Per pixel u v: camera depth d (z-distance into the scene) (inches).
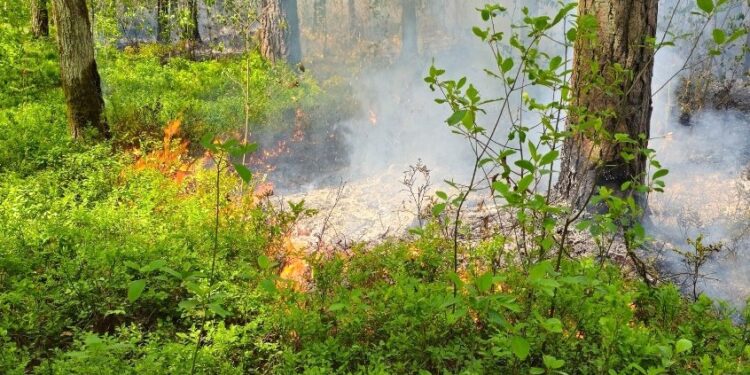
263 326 138.4
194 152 370.3
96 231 191.5
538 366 113.7
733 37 117.8
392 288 133.3
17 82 434.6
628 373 101.7
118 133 355.9
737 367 99.5
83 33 322.0
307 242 243.9
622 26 232.8
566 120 254.5
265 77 543.5
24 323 136.6
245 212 214.8
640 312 143.7
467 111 114.9
